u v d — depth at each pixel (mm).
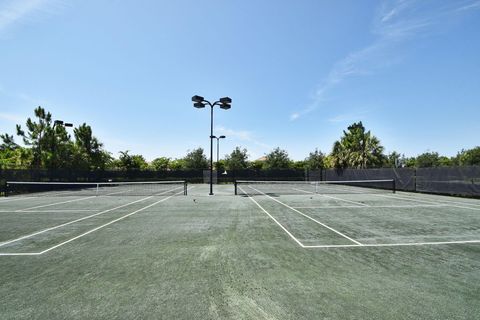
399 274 5457
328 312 4020
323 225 10203
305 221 10992
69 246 7586
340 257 6516
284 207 14984
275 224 10398
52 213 13391
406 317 3873
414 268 5789
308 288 4832
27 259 6535
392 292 4664
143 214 12844
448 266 5902
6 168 26578
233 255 6688
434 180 22531
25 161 29250
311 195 22047
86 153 36562
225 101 22078
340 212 13227
